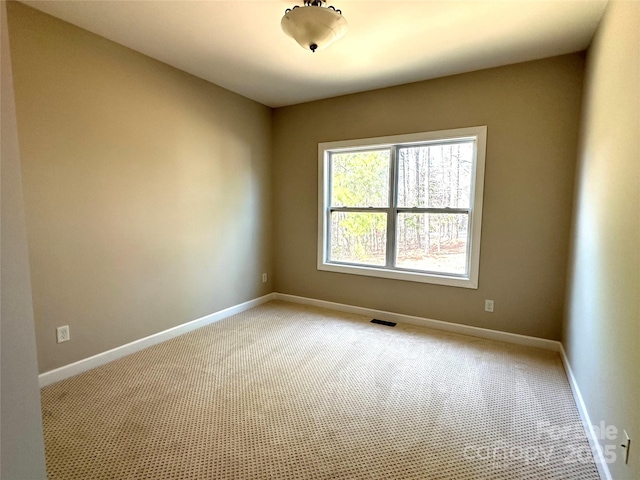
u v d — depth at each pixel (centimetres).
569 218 277
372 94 357
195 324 337
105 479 150
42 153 221
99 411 200
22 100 210
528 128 287
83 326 248
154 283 297
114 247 265
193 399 214
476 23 226
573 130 271
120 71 261
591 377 183
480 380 239
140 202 282
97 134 249
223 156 358
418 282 349
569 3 200
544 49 262
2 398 82
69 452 166
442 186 338
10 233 82
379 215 375
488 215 309
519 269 300
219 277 363
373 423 191
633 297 128
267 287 436
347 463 161
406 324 355
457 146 329
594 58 223
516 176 295
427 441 176
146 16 220
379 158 371
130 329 280
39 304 224
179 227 316
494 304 313
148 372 249
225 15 219
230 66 299
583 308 212
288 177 421
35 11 213
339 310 400
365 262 388
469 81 307
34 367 89
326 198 402
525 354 282
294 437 179
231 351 286
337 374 248
